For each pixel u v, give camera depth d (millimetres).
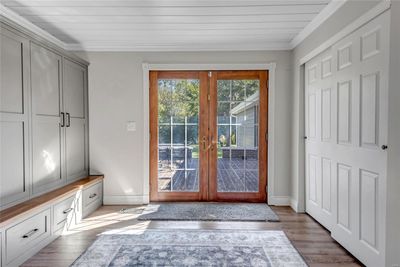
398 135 1801
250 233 2904
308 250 2498
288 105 3973
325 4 2645
